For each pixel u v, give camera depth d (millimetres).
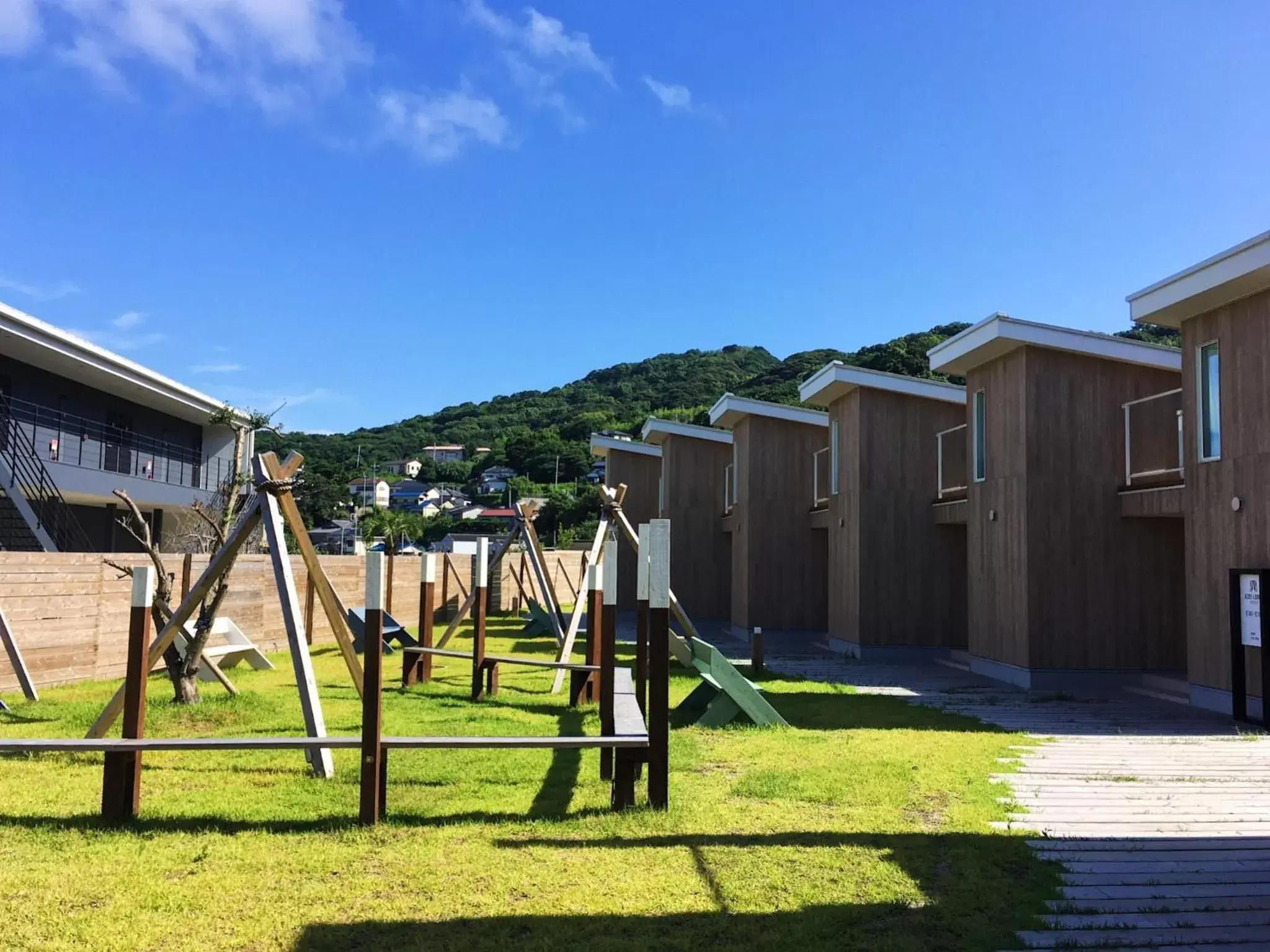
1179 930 3293
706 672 7676
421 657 9867
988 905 3461
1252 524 8156
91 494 16812
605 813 4551
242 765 5594
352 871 3705
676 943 3070
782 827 4391
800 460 16562
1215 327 8695
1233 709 8125
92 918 3219
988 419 11586
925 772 5660
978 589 11727
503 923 3213
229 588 11438
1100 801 5051
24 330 14094
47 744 4277
